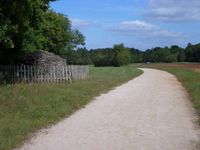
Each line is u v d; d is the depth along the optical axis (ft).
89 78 119.24
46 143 32.40
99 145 31.63
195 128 38.99
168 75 162.09
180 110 51.39
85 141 33.06
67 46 187.93
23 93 61.62
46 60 102.17
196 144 32.12
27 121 40.11
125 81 112.68
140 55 510.58
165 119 44.19
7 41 77.36
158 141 33.09
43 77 97.45
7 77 95.14
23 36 88.53
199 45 441.27
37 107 48.67
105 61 386.32
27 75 96.43
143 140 33.42
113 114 47.62
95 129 38.19
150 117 45.47
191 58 447.83
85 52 395.96
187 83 100.27
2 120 39.91
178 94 73.41
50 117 43.62
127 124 40.91
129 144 31.96
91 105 55.98
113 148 30.66
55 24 157.79
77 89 74.90
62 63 104.63
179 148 30.76
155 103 58.85
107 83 96.89
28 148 30.81
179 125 40.52
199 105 54.19
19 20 77.00
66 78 99.25
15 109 46.50
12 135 33.96
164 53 483.10
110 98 65.31
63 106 51.29
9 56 100.01
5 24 72.64
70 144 32.01
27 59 101.55
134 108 53.11
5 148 30.19
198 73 144.25
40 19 87.25
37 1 78.28
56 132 36.73
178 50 488.02
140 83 104.99
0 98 53.98
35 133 36.22
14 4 72.54
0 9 70.03
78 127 39.24
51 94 62.03
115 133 36.32
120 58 378.12
